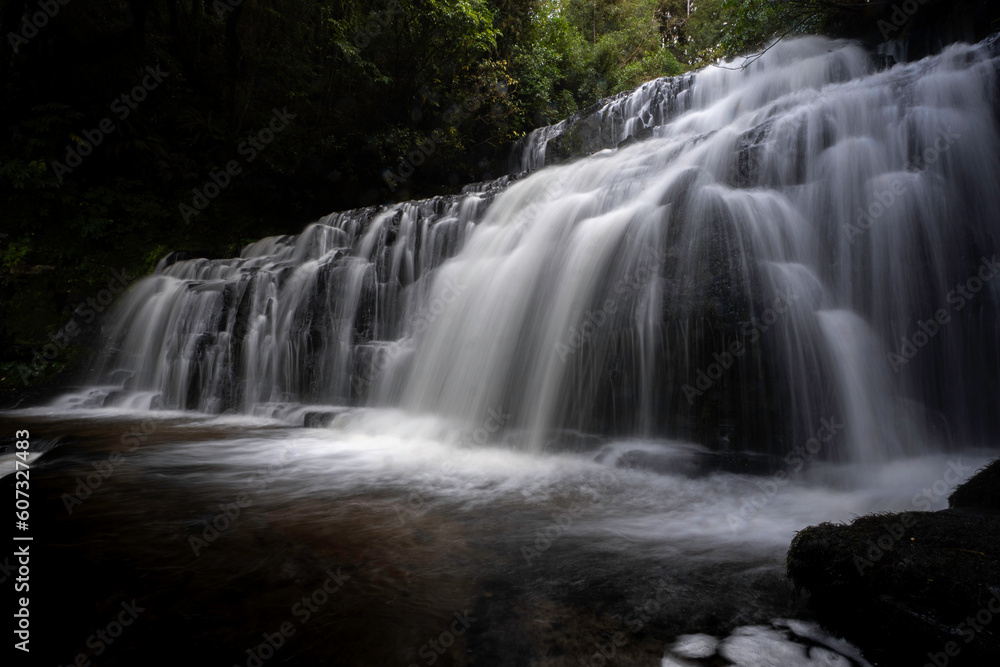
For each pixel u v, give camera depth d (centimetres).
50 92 1238
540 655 176
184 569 235
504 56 1875
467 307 684
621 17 2481
